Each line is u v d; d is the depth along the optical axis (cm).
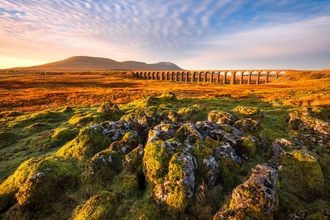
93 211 762
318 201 856
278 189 797
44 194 852
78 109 2842
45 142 1542
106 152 1086
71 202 860
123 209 804
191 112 2162
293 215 761
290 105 2875
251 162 1145
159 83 10931
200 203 801
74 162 1155
